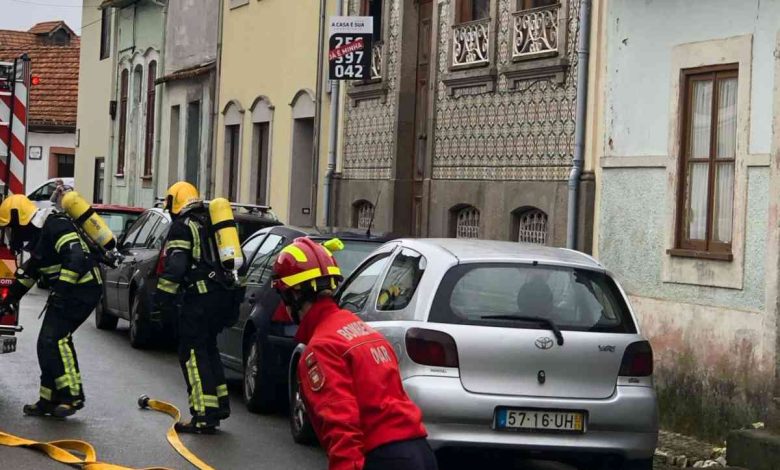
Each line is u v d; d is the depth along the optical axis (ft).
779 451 32.81
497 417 28.45
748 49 42.04
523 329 28.94
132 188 119.55
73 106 156.35
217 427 36.50
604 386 29.17
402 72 68.69
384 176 70.49
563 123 53.52
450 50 63.05
